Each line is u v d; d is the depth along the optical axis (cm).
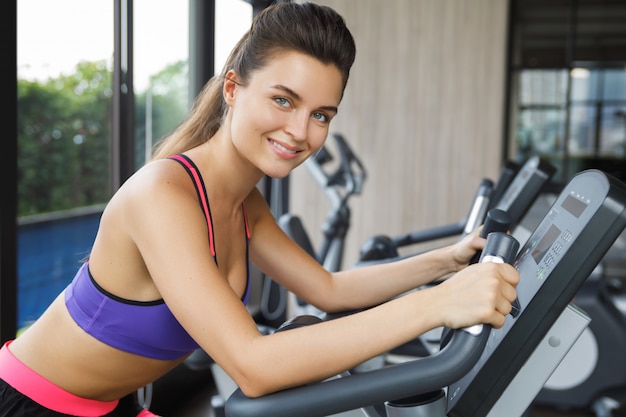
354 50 92
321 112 91
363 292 126
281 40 88
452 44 444
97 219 315
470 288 79
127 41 246
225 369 82
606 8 459
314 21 88
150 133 283
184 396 324
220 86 107
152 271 87
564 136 471
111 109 253
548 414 298
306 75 87
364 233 462
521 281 100
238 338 80
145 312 100
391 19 448
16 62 179
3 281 181
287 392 80
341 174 336
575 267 87
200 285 83
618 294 334
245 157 96
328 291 127
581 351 271
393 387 80
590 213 87
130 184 94
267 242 127
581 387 272
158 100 290
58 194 321
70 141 307
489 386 93
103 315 102
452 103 447
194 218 89
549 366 99
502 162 448
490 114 445
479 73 443
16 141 181
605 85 465
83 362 106
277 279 130
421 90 449
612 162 468
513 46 470
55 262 321
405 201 456
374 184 459
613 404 269
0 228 178
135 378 110
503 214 108
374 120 455
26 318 283
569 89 469
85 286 103
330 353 79
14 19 177
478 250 115
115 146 250
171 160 98
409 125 452
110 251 97
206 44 325
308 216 446
